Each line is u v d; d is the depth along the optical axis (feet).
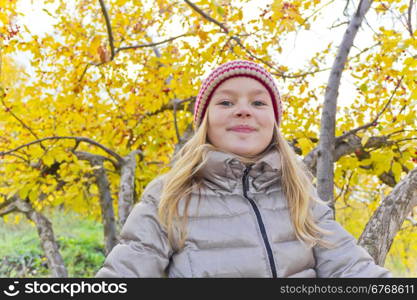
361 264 4.91
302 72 12.73
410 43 7.97
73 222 28.48
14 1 9.68
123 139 14.37
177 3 10.99
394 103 10.61
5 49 10.48
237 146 5.08
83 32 11.50
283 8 9.48
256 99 5.27
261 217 4.75
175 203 4.73
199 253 4.49
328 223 5.33
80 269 22.93
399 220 6.48
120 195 11.93
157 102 12.71
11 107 10.62
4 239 25.52
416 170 6.89
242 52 10.68
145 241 4.58
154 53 14.11
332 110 8.68
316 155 9.35
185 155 5.30
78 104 12.59
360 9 9.09
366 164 10.82
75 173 11.63
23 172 12.01
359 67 10.53
